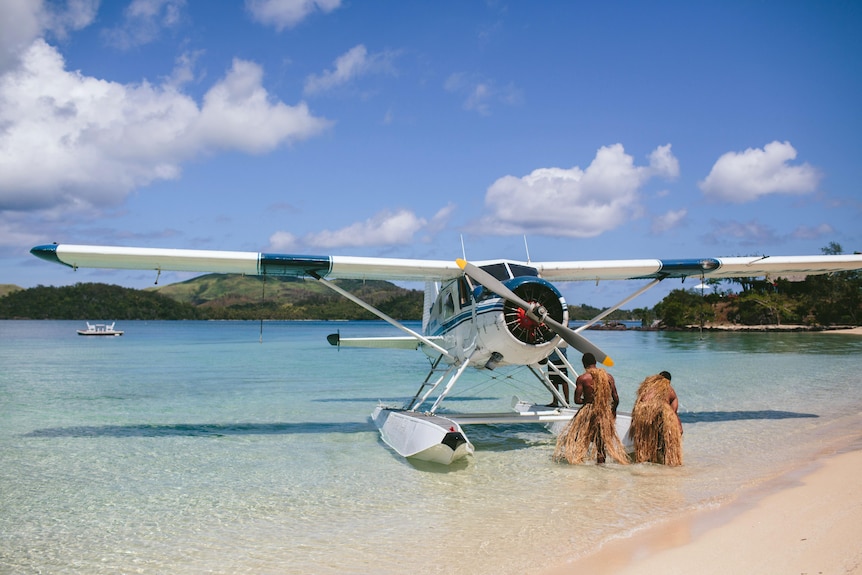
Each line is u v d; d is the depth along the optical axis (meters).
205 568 3.38
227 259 7.41
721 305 66.19
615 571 3.00
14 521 4.28
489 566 3.23
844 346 29.69
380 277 8.34
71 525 4.19
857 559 2.90
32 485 5.27
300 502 4.70
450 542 3.67
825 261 8.89
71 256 7.14
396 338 10.05
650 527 3.74
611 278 9.34
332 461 6.20
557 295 7.10
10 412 9.55
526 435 7.80
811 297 62.34
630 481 5.12
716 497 4.41
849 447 6.15
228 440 7.34
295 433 7.81
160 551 3.67
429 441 6.00
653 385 6.11
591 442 6.02
